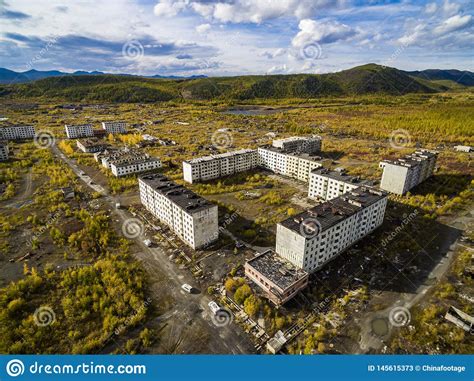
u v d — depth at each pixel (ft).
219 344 174.40
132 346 171.32
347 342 175.42
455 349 169.48
